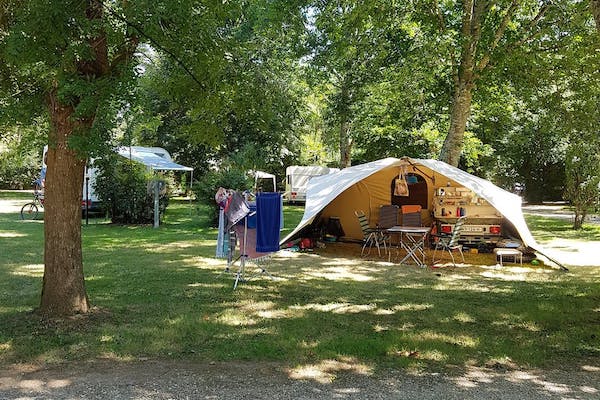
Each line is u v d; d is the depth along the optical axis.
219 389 4.08
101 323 5.89
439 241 11.37
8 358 4.75
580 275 9.62
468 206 12.70
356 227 13.84
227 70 7.04
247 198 9.23
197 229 16.41
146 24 4.75
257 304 7.04
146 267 9.67
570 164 18.41
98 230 15.85
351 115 22.55
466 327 6.09
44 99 5.73
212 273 9.18
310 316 6.47
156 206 17.02
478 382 4.34
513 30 14.73
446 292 8.05
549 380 4.42
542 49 13.87
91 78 5.39
